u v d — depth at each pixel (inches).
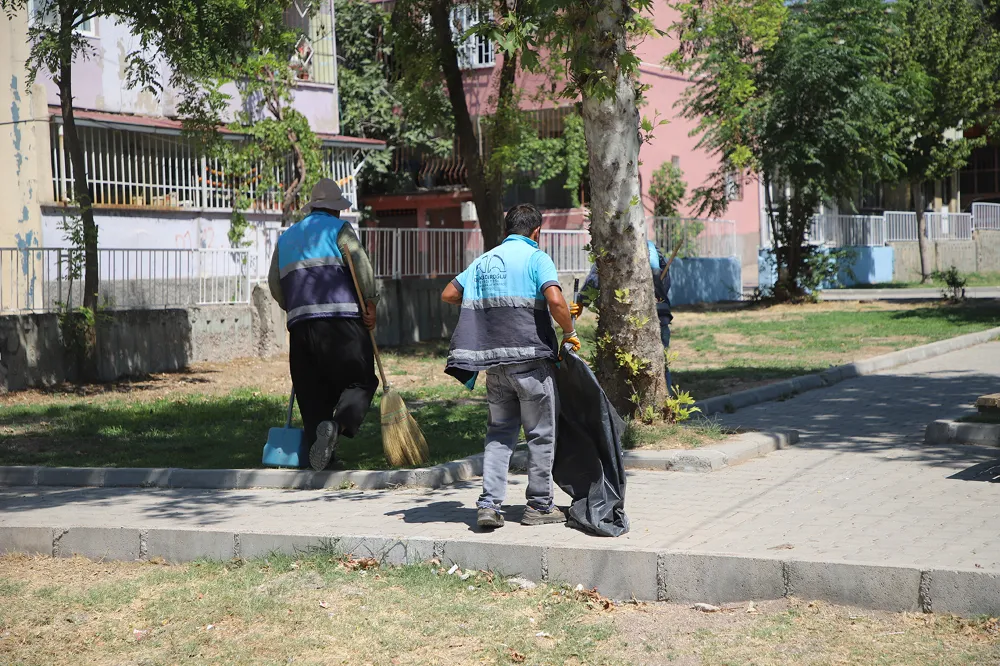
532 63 352.2
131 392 578.2
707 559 214.5
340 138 959.0
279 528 263.1
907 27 1286.9
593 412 251.9
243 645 199.0
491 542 235.5
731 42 1030.4
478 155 792.3
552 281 252.4
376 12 1163.9
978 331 737.0
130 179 789.9
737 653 185.0
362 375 333.1
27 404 533.6
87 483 345.1
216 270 713.6
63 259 608.4
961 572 193.2
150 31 617.3
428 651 193.6
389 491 316.5
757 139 1034.1
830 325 826.8
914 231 1542.8
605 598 219.6
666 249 1114.7
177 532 261.0
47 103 726.5
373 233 831.1
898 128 1284.4
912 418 420.8
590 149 370.3
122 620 215.8
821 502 274.8
